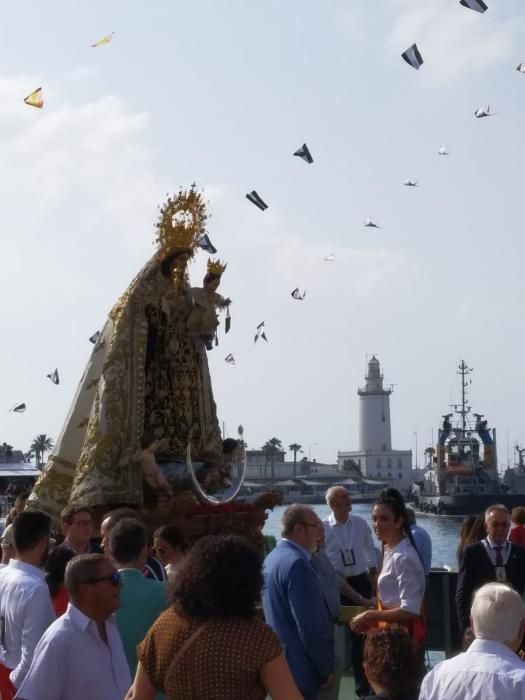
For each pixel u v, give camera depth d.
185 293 19.02
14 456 52.72
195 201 19.03
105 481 17.42
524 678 7.18
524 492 154.50
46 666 8.02
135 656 9.06
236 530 18.00
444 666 7.42
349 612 12.77
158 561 11.97
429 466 138.50
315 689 10.41
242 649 6.58
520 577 13.02
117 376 17.92
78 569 8.16
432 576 16.30
